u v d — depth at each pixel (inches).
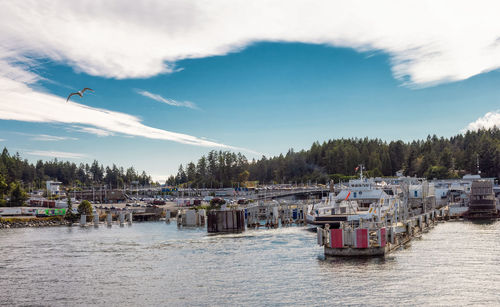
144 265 2751.0
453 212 5221.5
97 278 2434.8
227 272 2458.2
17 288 2251.5
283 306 1819.6
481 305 1764.3
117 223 6171.3
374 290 1985.7
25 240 4165.8
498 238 3400.6
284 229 4618.6
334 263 2546.8
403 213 4473.4
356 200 3991.1
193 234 4443.9
